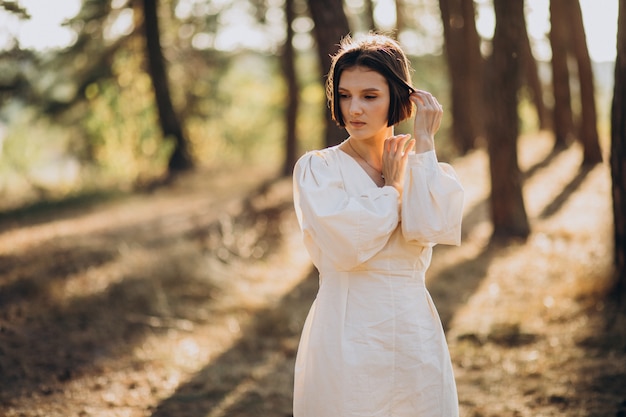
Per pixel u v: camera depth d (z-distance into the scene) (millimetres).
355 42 2221
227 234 8570
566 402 4160
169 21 20875
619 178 5613
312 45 21312
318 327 2186
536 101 20578
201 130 23531
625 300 5645
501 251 8469
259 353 5371
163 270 7023
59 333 5535
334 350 2129
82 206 13875
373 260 2146
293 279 7641
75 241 8898
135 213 12562
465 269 7652
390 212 2057
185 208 12844
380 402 2123
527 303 6215
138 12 19234
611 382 4387
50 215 12789
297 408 2285
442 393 2195
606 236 8102
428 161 2121
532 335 5383
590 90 13898
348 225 2025
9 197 15094
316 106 28125
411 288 2193
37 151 17406
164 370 4918
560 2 16000
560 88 16516
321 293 2217
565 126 16625
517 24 8945
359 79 2139
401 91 2166
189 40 21141
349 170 2188
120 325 5832
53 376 4660
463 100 17547
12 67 13531
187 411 4215
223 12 20984
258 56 24375
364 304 2143
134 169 18000
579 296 6016
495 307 6211
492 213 9234
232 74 25672
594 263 6777
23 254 8094
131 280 6719
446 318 5992
